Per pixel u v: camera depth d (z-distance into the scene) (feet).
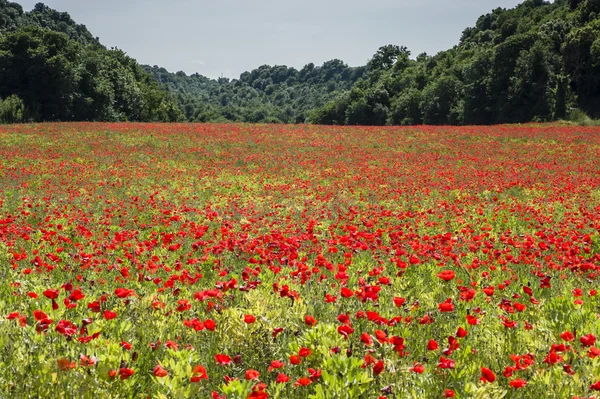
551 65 250.57
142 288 21.22
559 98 236.02
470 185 60.70
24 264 25.29
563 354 14.06
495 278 23.80
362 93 395.96
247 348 14.73
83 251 28.25
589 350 13.44
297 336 15.33
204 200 53.26
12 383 11.55
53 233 27.32
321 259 20.79
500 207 44.52
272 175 72.43
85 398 11.50
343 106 407.64
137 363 13.44
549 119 228.84
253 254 26.40
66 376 11.82
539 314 17.85
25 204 45.11
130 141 111.96
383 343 13.29
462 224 39.01
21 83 246.88
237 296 18.83
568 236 31.12
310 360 13.55
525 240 28.37
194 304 18.33
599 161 88.12
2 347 13.50
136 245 29.07
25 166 75.00
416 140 122.62
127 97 307.78
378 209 47.80
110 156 89.97
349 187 59.21
